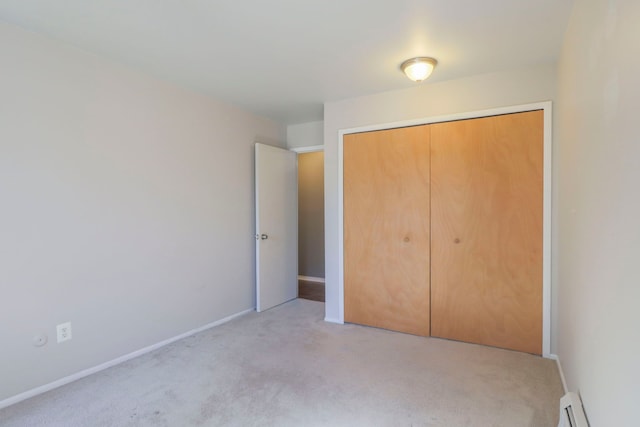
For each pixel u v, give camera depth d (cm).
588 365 155
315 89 314
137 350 271
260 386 225
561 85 239
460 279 296
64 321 227
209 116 334
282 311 389
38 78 214
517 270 275
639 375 94
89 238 240
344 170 344
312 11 191
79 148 234
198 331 323
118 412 196
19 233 206
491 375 238
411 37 221
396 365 254
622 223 110
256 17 197
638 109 96
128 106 264
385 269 327
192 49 236
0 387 200
